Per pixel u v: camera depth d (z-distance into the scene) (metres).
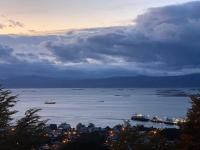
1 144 11.52
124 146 18.91
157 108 170.88
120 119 121.19
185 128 14.16
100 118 125.31
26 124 12.02
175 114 138.75
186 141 13.93
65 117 125.44
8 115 12.45
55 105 184.12
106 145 21.16
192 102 14.27
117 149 19.00
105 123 108.75
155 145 18.19
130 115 135.25
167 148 17.41
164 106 183.00
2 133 11.90
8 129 12.11
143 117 117.94
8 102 12.61
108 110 161.12
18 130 11.80
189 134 13.99
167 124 101.12
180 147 14.12
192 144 13.82
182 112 147.25
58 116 127.75
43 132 12.20
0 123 12.16
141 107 177.88
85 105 190.88
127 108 172.50
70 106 181.00
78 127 68.12
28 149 11.80
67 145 20.47
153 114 141.00
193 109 14.16
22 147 11.70
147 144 18.20
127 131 19.19
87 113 143.75
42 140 12.08
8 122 12.36
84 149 20.59
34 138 11.88
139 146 18.34
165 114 139.75
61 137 41.06
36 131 12.04
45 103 191.25
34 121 12.18
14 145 11.64
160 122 106.81
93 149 20.64
